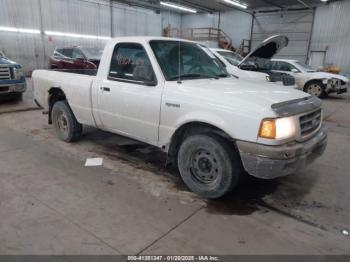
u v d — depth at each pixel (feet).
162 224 8.38
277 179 11.70
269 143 8.31
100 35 66.49
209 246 7.47
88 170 12.09
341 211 9.41
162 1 68.74
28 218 8.48
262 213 9.16
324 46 64.49
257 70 22.95
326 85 34.53
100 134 17.16
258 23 73.51
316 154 10.02
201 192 9.95
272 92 10.00
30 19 53.57
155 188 10.64
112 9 67.72
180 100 9.84
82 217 8.62
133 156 13.85
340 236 8.06
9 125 18.78
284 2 63.98
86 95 13.21
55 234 7.78
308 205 9.75
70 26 60.18
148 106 10.76
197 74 11.58
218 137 9.35
